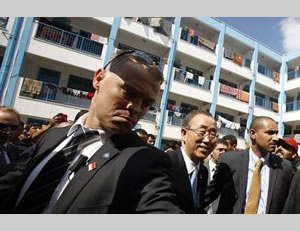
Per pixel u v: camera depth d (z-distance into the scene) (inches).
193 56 602.9
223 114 692.7
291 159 134.6
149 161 37.0
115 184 33.9
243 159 94.0
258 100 739.4
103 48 467.8
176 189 69.3
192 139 77.0
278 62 801.6
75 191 33.7
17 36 392.2
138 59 39.0
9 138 87.9
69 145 42.6
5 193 44.1
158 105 565.6
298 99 776.9
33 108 391.2
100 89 40.0
